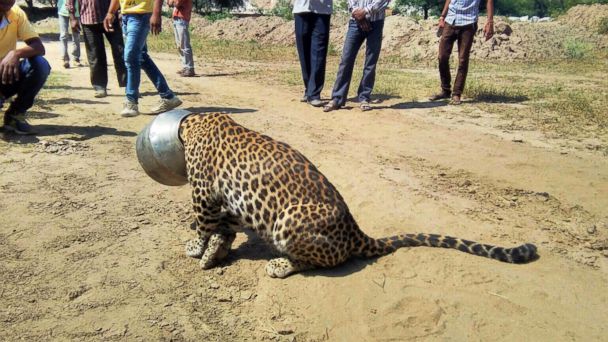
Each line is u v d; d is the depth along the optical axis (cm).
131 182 352
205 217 263
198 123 267
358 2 534
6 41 401
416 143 456
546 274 262
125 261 265
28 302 232
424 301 239
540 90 711
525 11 3116
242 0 2347
